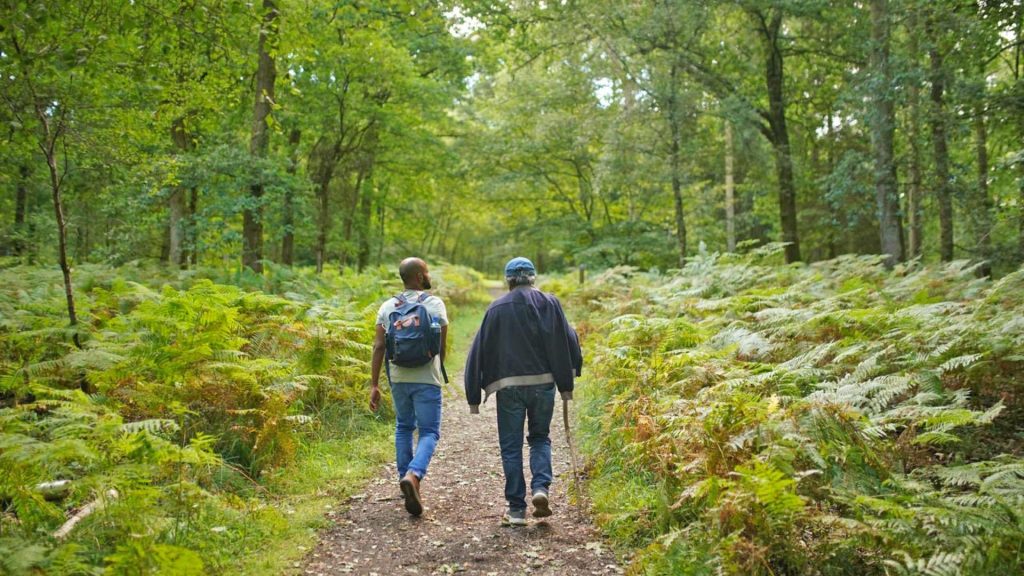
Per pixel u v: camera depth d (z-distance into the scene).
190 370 4.86
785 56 18.30
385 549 3.72
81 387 5.62
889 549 2.96
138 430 3.41
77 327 6.05
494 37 17.09
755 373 5.30
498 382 4.08
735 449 3.56
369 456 5.48
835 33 16.53
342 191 20.88
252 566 3.33
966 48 10.92
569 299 16.25
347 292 12.80
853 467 3.57
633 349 6.36
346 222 20.77
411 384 4.33
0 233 13.84
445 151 21.14
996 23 10.41
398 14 14.46
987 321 5.74
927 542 2.91
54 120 6.13
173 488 3.55
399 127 18.38
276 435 4.76
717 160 20.30
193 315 5.15
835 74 18.45
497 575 3.39
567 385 4.14
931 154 12.65
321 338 6.35
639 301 11.45
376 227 27.67
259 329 6.52
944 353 5.25
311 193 14.85
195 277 11.52
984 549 2.78
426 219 28.45
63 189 10.35
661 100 16.50
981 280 8.42
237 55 8.41
